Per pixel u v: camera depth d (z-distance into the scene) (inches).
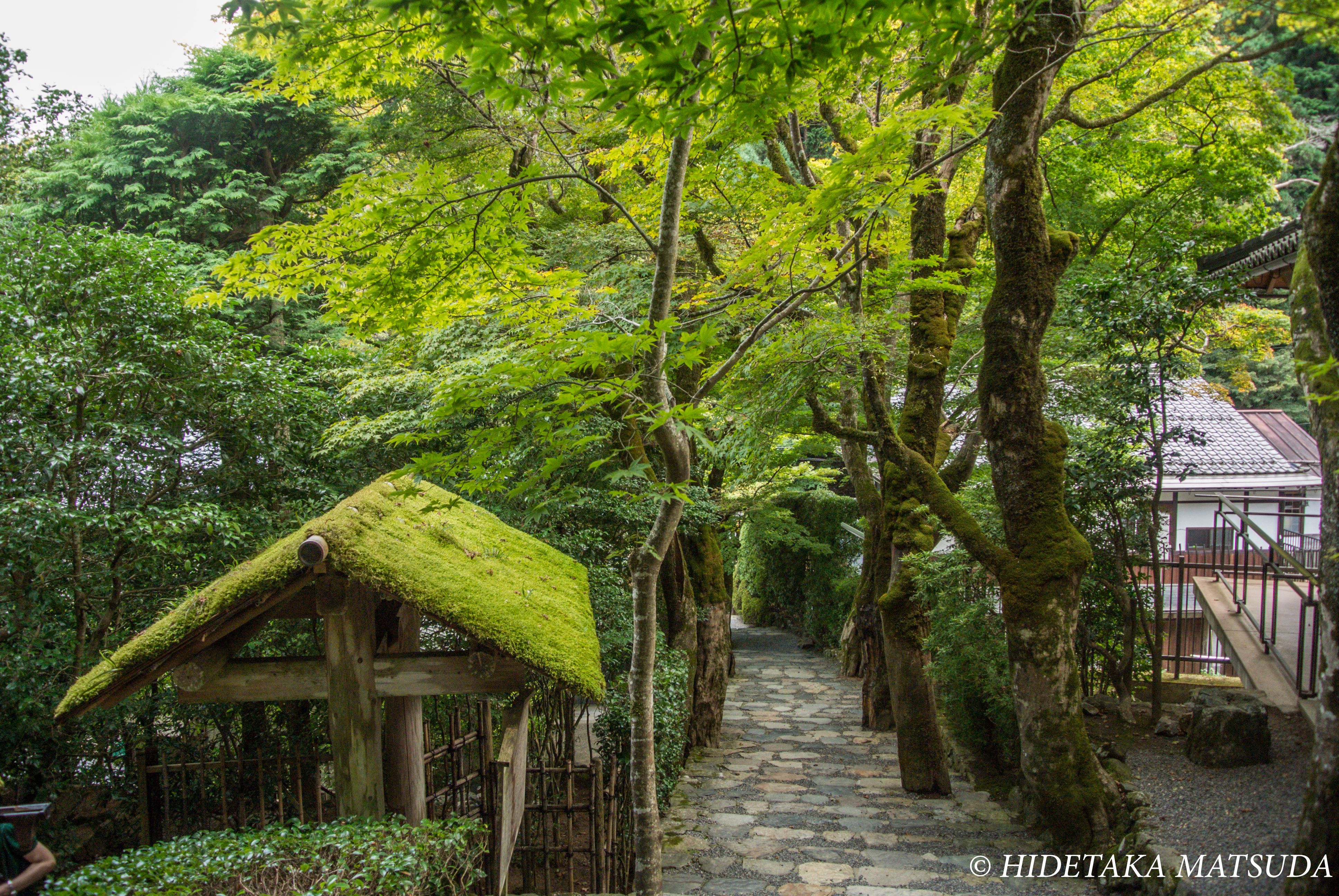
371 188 156.6
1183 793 203.2
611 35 101.4
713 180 233.1
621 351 138.3
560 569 237.6
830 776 315.6
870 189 178.2
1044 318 215.5
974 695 297.6
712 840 240.2
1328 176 125.0
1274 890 152.6
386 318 184.2
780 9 105.1
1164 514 329.7
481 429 154.9
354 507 171.6
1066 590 212.1
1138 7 262.4
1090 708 275.7
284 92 206.5
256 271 159.8
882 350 233.5
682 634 366.9
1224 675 349.7
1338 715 139.0
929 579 276.7
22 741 233.9
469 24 100.7
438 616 157.1
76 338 255.0
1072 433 293.9
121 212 523.2
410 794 182.1
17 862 135.7
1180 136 337.4
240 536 259.1
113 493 261.4
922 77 147.3
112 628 270.5
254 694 165.6
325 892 127.0
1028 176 208.7
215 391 273.4
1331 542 144.7
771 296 211.3
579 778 310.8
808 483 616.1
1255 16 140.9
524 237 218.4
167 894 128.0
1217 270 282.2
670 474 172.2
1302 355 160.4
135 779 246.5
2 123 395.2
